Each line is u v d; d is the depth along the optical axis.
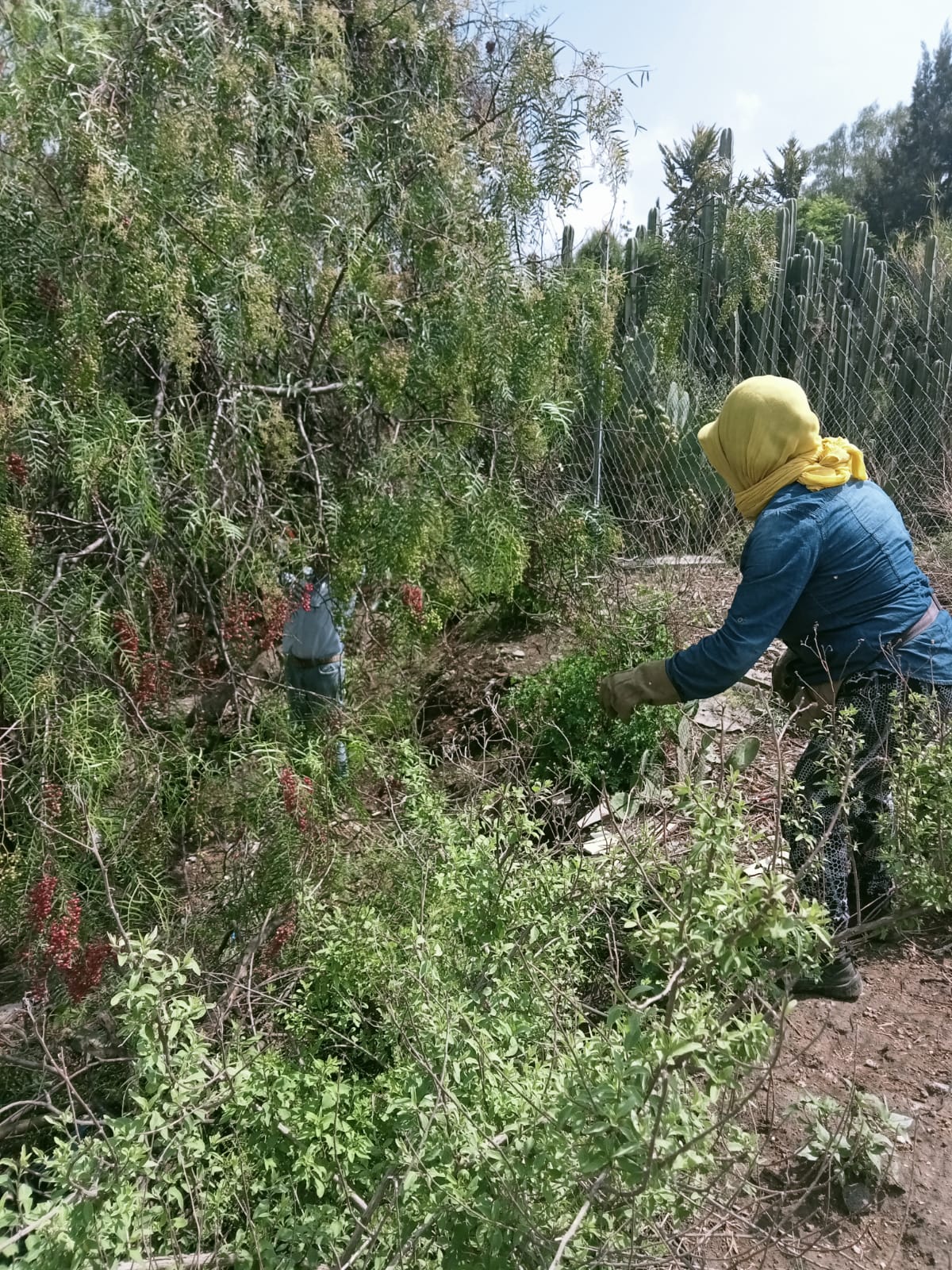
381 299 3.12
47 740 2.33
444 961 2.00
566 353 3.95
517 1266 1.30
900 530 2.64
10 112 2.58
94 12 3.02
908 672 2.56
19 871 2.36
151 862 2.59
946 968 2.55
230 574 2.83
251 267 2.76
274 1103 1.68
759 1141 1.95
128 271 2.55
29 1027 2.36
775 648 4.95
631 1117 1.19
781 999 1.42
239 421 3.01
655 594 4.61
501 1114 1.54
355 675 3.57
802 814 2.45
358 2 3.56
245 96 2.86
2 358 2.40
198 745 3.00
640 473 6.68
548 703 3.80
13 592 2.38
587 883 2.14
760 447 2.60
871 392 7.01
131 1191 1.40
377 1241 1.42
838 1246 1.77
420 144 3.32
